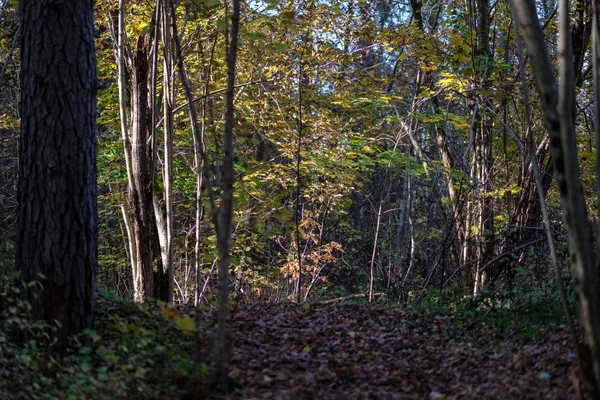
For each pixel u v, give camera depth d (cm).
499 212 1412
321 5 1238
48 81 600
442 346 685
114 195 1387
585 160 1318
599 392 428
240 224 1524
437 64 1331
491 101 1284
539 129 1241
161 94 1150
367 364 606
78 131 608
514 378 550
